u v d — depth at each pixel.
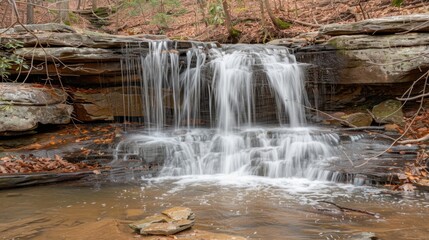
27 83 8.95
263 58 10.02
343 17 13.75
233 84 9.84
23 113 7.91
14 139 7.99
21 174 6.48
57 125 8.90
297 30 13.57
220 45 10.46
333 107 9.93
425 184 5.86
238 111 9.88
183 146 7.84
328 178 6.58
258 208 5.12
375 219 4.60
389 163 6.69
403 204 5.17
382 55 8.80
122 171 7.11
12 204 5.47
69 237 4.14
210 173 7.48
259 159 7.40
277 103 9.93
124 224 4.52
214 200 5.55
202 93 9.83
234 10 16.86
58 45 8.68
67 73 9.05
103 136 8.57
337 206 5.13
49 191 6.17
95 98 9.45
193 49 9.85
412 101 9.38
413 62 8.47
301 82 9.83
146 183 6.71
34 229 4.44
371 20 9.13
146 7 17.31
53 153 7.57
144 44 9.48
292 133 8.23
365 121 9.12
